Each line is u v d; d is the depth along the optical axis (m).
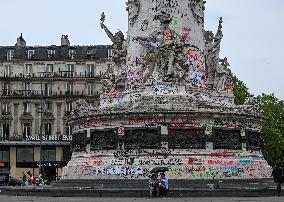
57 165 77.81
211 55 33.41
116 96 33.03
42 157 78.31
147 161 29.42
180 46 31.56
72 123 33.09
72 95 80.38
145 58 31.94
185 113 29.70
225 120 30.47
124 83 33.50
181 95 30.69
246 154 30.86
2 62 82.44
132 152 29.83
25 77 81.69
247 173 30.25
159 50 31.52
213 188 27.12
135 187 28.62
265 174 31.05
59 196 26.72
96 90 80.75
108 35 35.16
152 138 29.72
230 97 33.25
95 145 31.12
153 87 31.14
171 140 29.67
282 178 33.06
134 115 29.92
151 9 32.56
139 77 32.25
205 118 30.00
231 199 22.91
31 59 82.19
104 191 26.05
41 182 52.50
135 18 33.22
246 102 33.22
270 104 65.69
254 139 31.78
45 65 82.31
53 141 78.25
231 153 30.36
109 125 30.73
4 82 81.62
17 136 80.00
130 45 33.22
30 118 80.56
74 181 31.02
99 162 30.47
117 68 34.41
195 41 32.66
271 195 25.97
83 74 81.31
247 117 31.20
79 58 81.75
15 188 31.56
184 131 29.81
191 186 28.61
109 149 30.48
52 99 80.75
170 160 29.34
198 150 29.70
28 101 81.00
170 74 31.22
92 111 31.55
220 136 30.27
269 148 60.62
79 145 32.31
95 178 30.25
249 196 25.33
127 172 29.55
